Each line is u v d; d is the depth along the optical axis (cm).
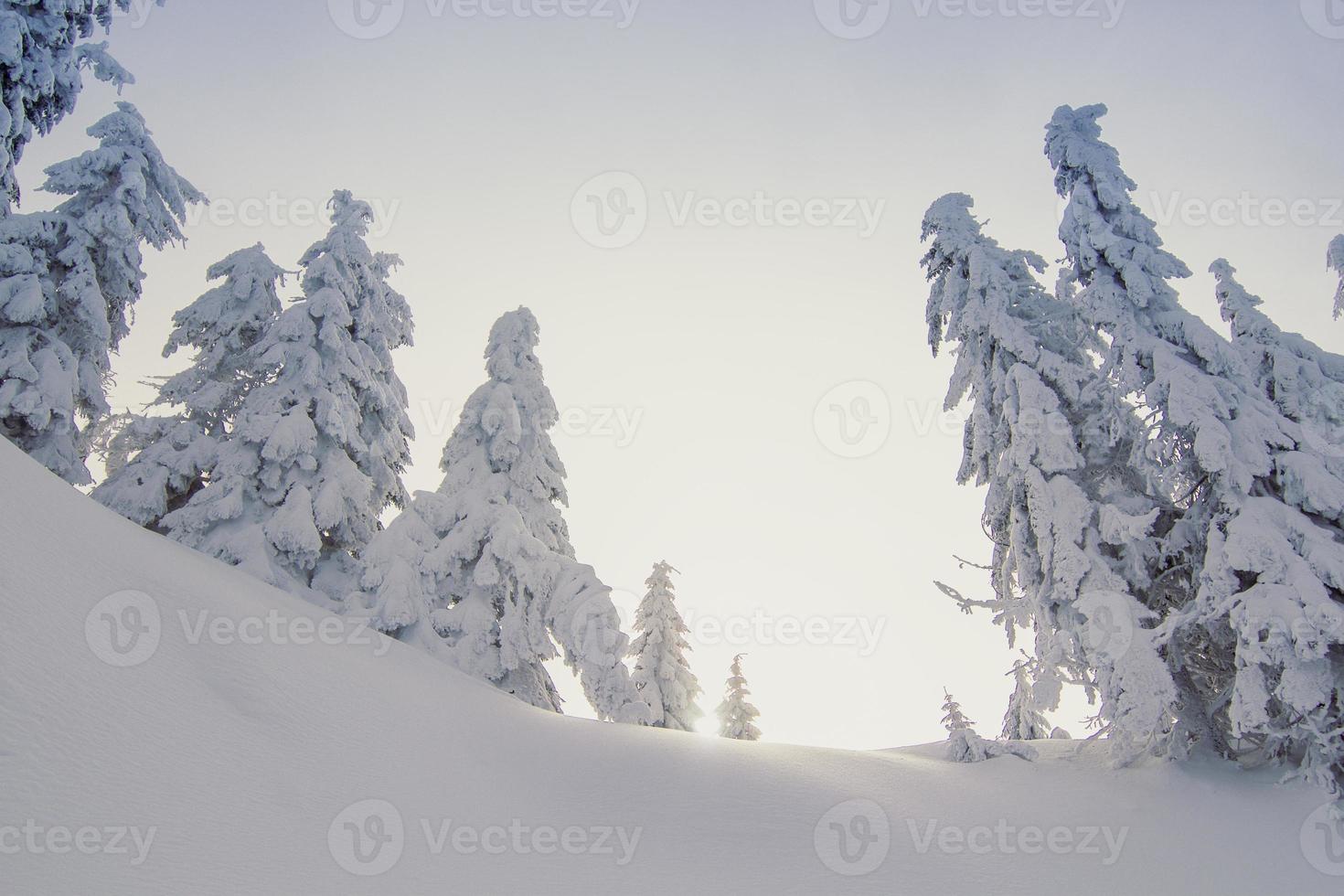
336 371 2188
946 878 941
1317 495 1379
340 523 2084
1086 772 1446
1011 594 1808
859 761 1448
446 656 1881
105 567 1020
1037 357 1753
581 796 1104
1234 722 1268
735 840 1001
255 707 956
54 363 1773
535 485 2478
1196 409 1477
